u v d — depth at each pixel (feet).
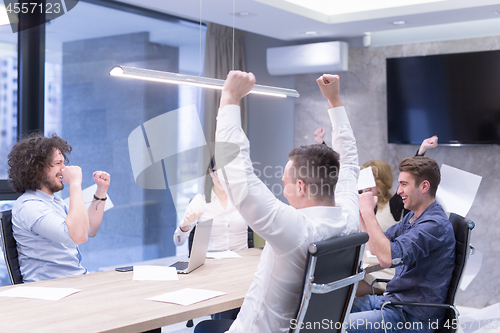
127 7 14.48
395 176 14.99
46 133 12.54
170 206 15.78
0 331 4.80
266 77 17.34
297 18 13.35
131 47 14.76
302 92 16.72
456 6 12.19
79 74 13.33
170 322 5.36
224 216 10.45
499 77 13.05
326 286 4.64
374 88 15.31
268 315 4.83
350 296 5.43
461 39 13.92
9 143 11.60
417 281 7.07
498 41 13.44
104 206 8.83
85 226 7.09
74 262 7.67
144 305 5.72
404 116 14.44
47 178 7.52
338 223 5.10
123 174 14.64
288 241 4.58
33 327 4.91
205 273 7.54
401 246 6.88
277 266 4.75
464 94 13.55
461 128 13.64
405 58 14.32
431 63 13.94
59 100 12.85
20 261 7.36
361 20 13.46
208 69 16.39
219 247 10.37
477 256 10.69
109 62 14.15
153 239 15.42
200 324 7.16
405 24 13.88
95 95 13.82
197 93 16.51
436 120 13.97
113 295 6.16
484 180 13.76
